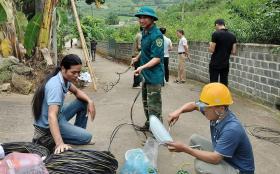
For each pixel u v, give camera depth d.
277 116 6.95
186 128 6.12
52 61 11.23
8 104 7.81
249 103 8.02
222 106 3.04
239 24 10.30
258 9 9.55
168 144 3.21
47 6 10.63
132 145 5.23
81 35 10.34
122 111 7.28
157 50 5.29
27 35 10.37
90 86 10.27
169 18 25.39
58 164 3.31
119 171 3.95
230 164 3.22
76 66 4.01
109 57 27.84
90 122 6.43
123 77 13.13
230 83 9.36
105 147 5.15
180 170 4.12
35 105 4.15
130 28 32.19
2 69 9.39
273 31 7.95
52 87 3.98
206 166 3.25
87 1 19.48
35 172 3.07
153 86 5.38
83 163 3.33
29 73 9.42
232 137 3.03
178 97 8.84
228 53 8.09
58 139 3.81
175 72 13.67
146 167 3.66
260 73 7.88
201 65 11.36
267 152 5.12
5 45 10.13
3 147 3.72
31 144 3.82
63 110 4.68
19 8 12.25
